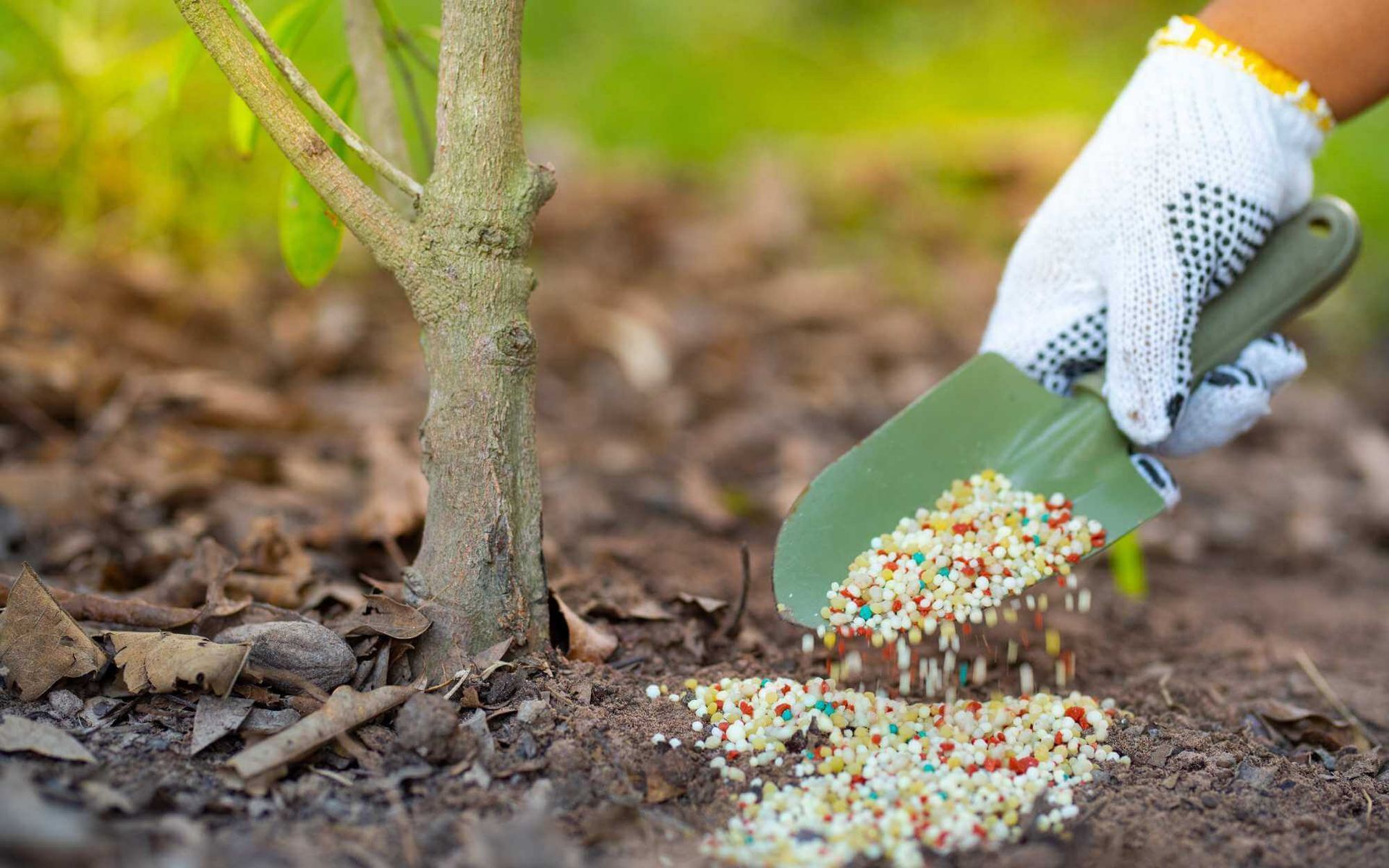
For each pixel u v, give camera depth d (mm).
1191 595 1545
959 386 1322
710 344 2055
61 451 1491
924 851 1186
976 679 1339
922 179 2787
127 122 1769
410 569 1260
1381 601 1570
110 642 1247
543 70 3004
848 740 1250
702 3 3479
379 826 1180
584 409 1777
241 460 1517
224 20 1216
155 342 1665
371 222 1232
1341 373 2342
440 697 1220
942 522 1289
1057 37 3764
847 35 3766
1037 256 1339
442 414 1244
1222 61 1302
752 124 3078
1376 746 1317
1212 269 1302
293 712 1227
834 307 2283
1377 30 1290
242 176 1911
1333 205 1316
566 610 1294
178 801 1181
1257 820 1220
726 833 1193
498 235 1235
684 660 1328
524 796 1201
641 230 2490
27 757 1191
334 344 1759
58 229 1773
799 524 1287
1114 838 1197
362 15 1329
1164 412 1296
